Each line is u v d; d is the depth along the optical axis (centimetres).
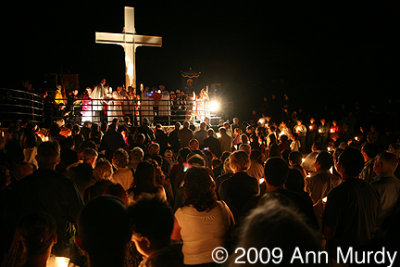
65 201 344
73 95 1439
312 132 1712
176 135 1027
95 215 161
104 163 390
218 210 282
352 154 324
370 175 522
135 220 190
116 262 163
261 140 1100
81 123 1386
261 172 557
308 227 110
